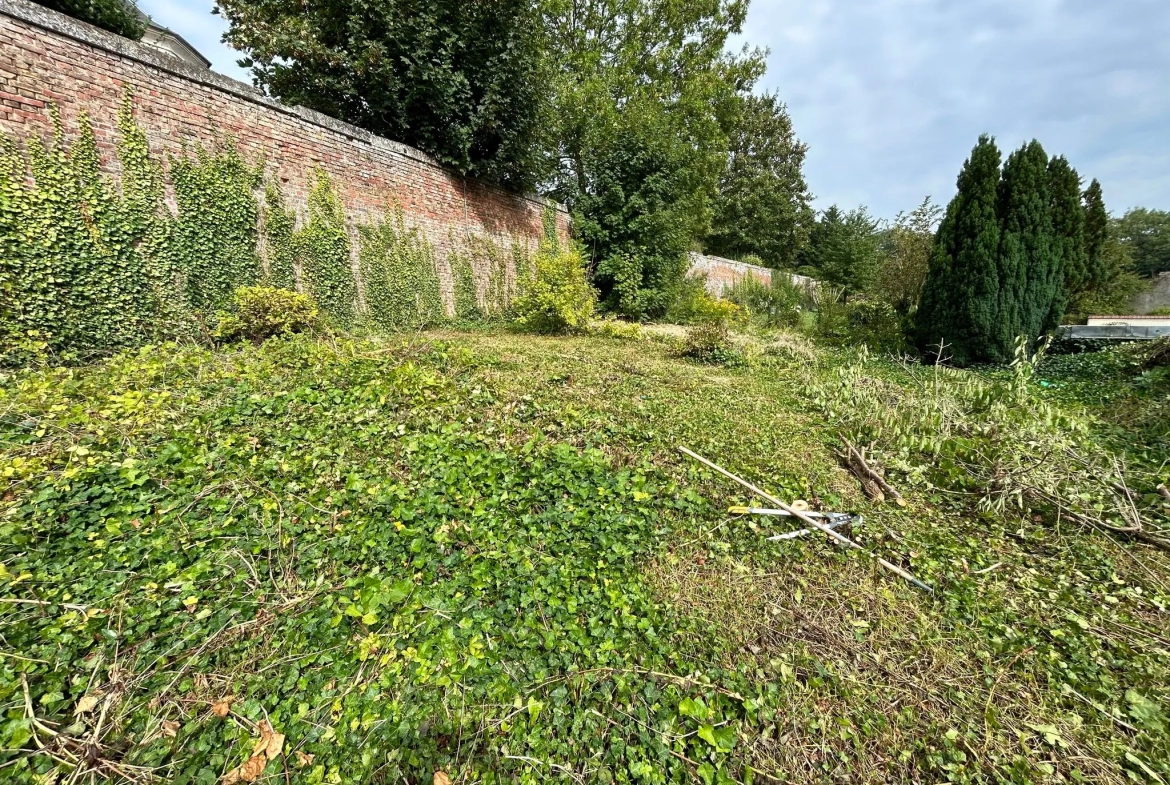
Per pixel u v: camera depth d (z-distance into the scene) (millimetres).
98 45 4633
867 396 5219
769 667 1901
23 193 4152
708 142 17766
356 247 7574
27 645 1691
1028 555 2754
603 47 17344
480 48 8391
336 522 2496
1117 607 2326
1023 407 4395
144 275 5012
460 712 1611
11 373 3803
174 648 1751
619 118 13906
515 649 1870
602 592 2219
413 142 8977
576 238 13031
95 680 1624
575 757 1521
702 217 18578
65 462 2596
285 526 2404
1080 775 1545
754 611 2197
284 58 7988
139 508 2385
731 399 5488
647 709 1673
